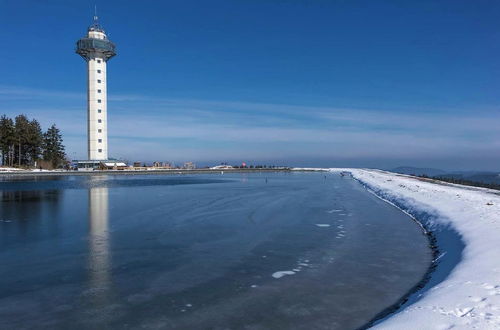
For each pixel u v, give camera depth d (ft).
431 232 45.70
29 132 289.33
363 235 44.47
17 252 35.99
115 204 74.38
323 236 43.86
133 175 248.11
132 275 28.99
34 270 30.22
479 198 67.10
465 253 29.91
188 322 20.54
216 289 25.88
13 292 25.25
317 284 26.96
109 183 150.10
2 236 43.37
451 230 40.57
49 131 321.93
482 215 44.39
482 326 16.02
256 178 204.54
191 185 136.87
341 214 61.52
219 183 151.02
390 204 76.02
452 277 23.91
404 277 28.58
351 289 25.88
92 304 23.13
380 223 52.80
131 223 52.31
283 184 144.77
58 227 49.06
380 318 20.99
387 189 99.09
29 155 301.84
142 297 24.34
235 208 68.69
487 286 21.11
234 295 24.68
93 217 57.57
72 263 32.27
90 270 30.30
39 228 48.29
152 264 32.07
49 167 296.51
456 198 65.57
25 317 21.24
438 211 52.54
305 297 24.36
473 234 35.45
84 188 119.55
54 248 37.63
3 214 60.59
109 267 31.14
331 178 204.54
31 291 25.43
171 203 76.33
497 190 96.17
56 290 25.63
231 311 22.04
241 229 48.21
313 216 59.26
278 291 25.49
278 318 21.07
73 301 23.63
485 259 26.91
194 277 28.60
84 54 269.03
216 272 29.86
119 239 41.96
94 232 45.93
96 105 272.10
